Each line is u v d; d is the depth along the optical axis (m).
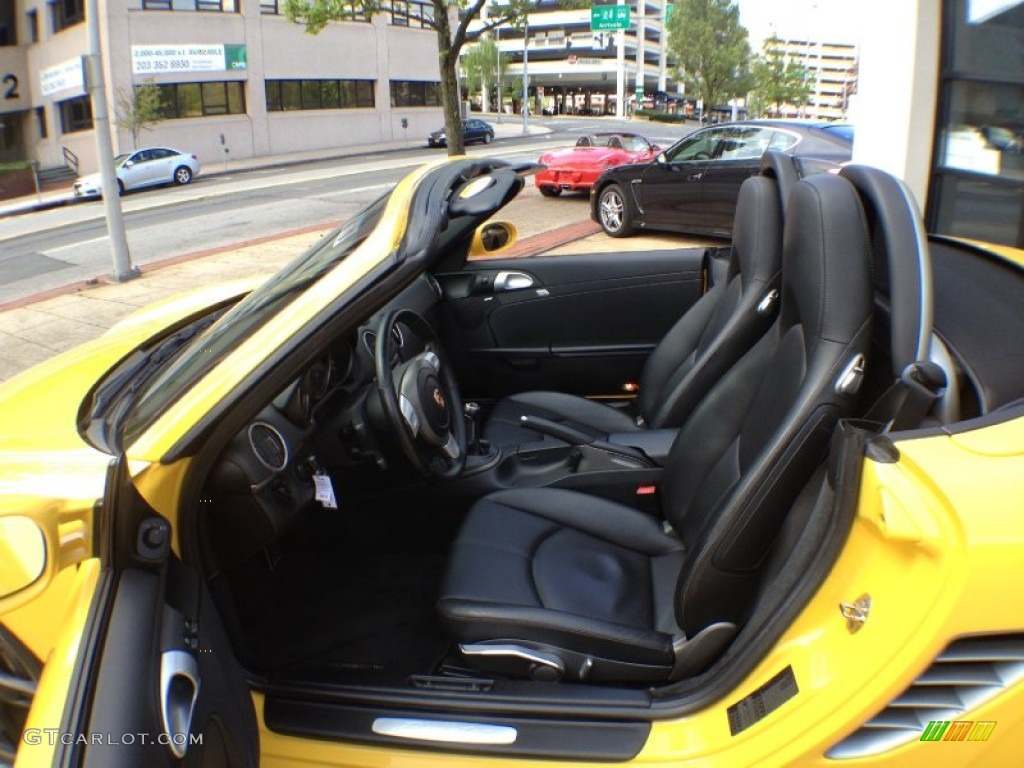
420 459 2.33
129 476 1.44
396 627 2.32
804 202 1.81
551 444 2.83
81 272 10.83
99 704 1.22
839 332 1.68
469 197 1.97
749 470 1.72
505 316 3.73
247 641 2.22
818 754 1.40
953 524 1.30
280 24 33.59
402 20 38.97
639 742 1.61
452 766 1.62
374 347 2.45
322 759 1.67
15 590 1.38
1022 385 1.59
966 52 5.00
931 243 2.22
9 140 35.94
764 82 74.00
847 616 1.44
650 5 95.12
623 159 13.73
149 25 29.34
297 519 2.40
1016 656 1.30
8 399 2.05
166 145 30.69
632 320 3.68
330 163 30.05
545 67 92.62
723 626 1.82
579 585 2.08
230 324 1.95
